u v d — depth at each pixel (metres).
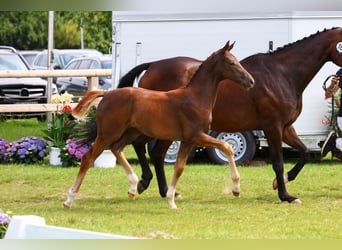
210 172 17.22
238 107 13.48
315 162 19.36
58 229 6.52
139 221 11.51
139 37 19.23
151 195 14.20
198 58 19.06
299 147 13.82
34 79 28.36
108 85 30.72
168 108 12.26
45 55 34.66
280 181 13.43
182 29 19.08
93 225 11.14
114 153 13.00
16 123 28.20
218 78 12.40
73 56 34.34
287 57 13.62
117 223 11.31
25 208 12.72
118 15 19.27
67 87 30.95
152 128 12.31
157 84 13.90
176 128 12.29
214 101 12.50
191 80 12.43
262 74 13.43
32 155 18.66
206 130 12.40
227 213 12.23
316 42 13.62
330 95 14.27
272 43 18.64
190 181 15.89
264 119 13.41
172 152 18.55
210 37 18.98
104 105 12.44
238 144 18.41
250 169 17.70
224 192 14.36
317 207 12.88
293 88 13.54
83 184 15.45
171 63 13.94
